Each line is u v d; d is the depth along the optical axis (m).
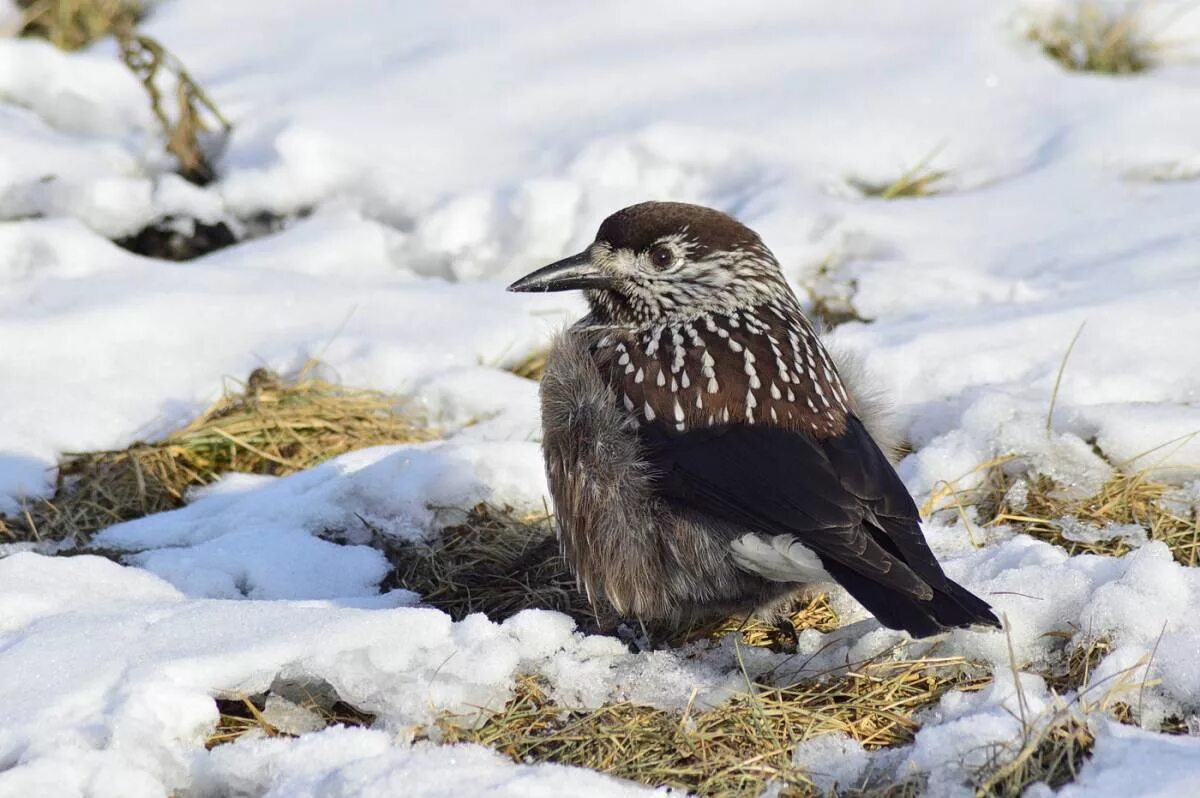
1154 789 6.33
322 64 16.81
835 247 13.57
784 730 7.41
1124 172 14.69
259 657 7.45
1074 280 12.73
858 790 6.92
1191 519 9.52
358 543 9.98
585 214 14.02
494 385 11.70
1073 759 6.76
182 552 9.45
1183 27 17.44
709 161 14.96
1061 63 16.94
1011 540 8.91
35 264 13.23
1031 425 10.25
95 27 17.62
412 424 11.49
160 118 14.67
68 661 7.45
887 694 7.66
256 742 7.00
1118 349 11.44
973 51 16.72
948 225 13.98
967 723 6.90
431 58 16.80
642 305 8.93
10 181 14.30
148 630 7.74
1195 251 12.87
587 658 7.93
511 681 7.64
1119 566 8.21
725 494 7.89
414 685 7.44
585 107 15.94
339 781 6.61
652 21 17.48
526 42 17.09
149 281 12.93
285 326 12.49
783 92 16.11
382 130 15.44
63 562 8.82
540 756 7.21
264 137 15.45
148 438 11.19
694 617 8.65
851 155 15.21
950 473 10.06
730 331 8.51
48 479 10.62
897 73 16.41
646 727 7.38
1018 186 14.61
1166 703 7.34
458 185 14.70
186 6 18.12
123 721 6.88
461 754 6.89
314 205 14.77
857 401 9.20
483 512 10.02
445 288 13.29
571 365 8.49
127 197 14.29
